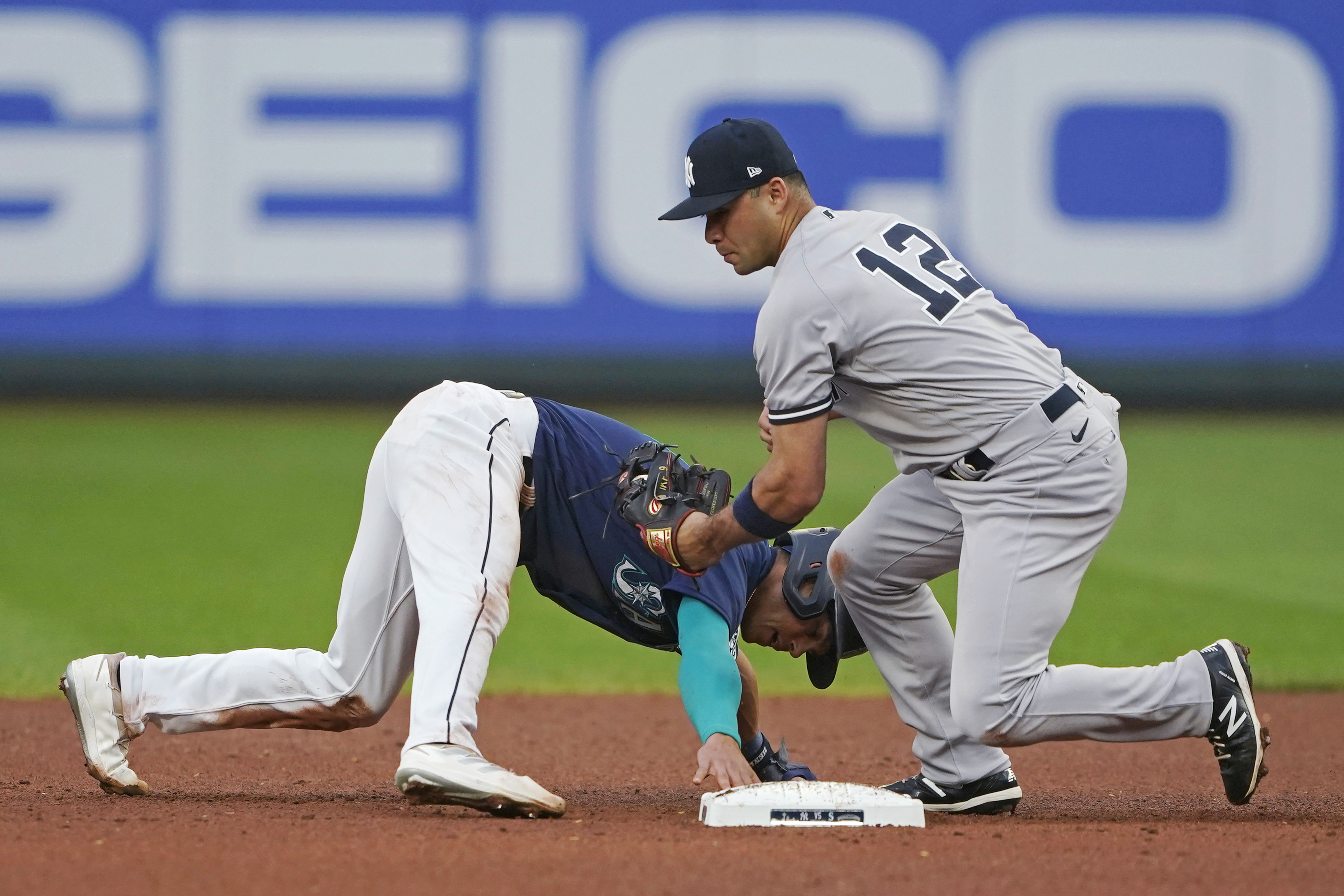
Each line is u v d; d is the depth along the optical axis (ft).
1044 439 41.32
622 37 179.73
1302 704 76.48
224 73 179.11
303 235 180.75
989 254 179.52
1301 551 120.47
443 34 179.52
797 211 42.83
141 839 38.60
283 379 183.52
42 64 178.70
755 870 35.35
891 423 42.93
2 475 144.97
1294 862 36.94
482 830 40.09
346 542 121.19
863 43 179.22
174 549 117.39
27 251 180.96
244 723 45.96
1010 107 178.50
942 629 46.96
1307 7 175.73
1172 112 177.17
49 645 87.66
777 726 72.54
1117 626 95.61
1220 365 179.52
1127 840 39.83
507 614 43.27
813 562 47.57
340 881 33.91
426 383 183.52
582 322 181.27
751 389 183.01
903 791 47.93
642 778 56.70
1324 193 177.06
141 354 182.50
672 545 42.57
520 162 180.14
